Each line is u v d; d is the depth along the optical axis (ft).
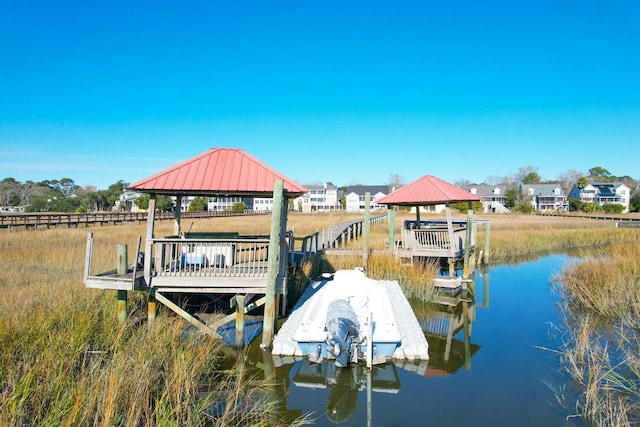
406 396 22.34
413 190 53.11
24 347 21.45
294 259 44.04
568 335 32.01
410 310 33.91
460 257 54.19
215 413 19.79
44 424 15.58
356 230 87.56
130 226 101.14
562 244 88.84
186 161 30.89
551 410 20.62
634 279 39.55
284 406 21.33
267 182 30.35
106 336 24.58
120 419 16.67
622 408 19.31
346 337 25.04
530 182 336.08
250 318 34.81
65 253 53.88
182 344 24.57
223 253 33.12
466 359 27.55
